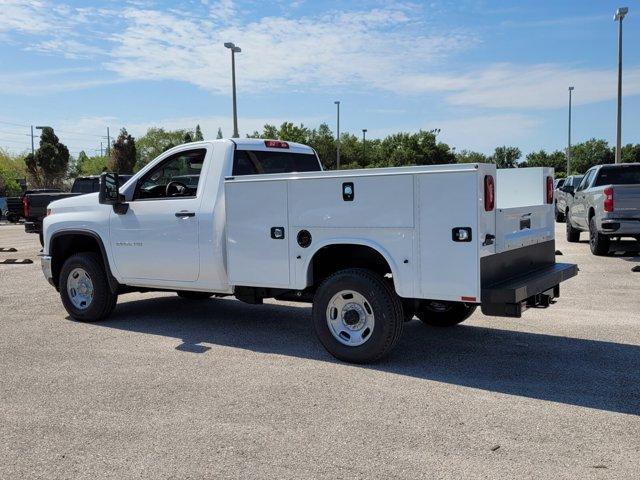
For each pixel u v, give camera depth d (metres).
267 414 4.63
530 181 6.71
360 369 5.74
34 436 4.29
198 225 6.82
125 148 58.75
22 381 5.48
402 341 6.75
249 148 7.12
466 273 5.20
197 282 6.98
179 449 4.05
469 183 5.12
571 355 6.12
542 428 4.31
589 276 11.05
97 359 6.17
